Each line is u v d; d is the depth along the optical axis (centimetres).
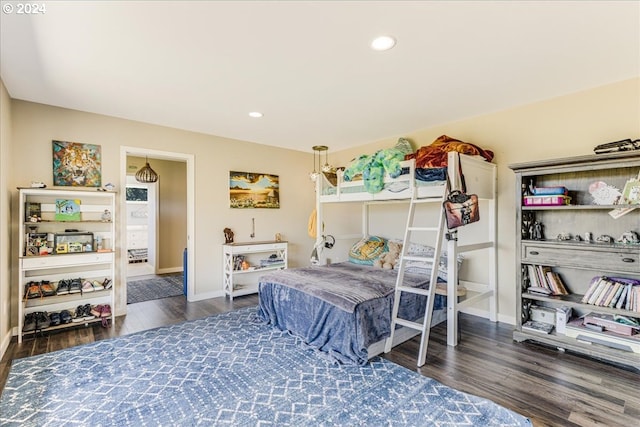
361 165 369
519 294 313
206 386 231
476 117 393
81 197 373
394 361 271
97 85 300
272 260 532
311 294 306
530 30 211
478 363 266
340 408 203
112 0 179
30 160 345
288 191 583
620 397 216
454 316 301
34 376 245
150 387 229
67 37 217
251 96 328
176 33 213
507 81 293
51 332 338
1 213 288
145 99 338
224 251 493
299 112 380
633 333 265
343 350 270
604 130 302
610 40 223
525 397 216
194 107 362
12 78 283
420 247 429
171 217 725
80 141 374
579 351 274
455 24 204
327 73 275
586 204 307
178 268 734
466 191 315
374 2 181
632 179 268
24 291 333
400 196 329
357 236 529
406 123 424
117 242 397
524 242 311
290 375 246
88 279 379
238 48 233
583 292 311
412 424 187
